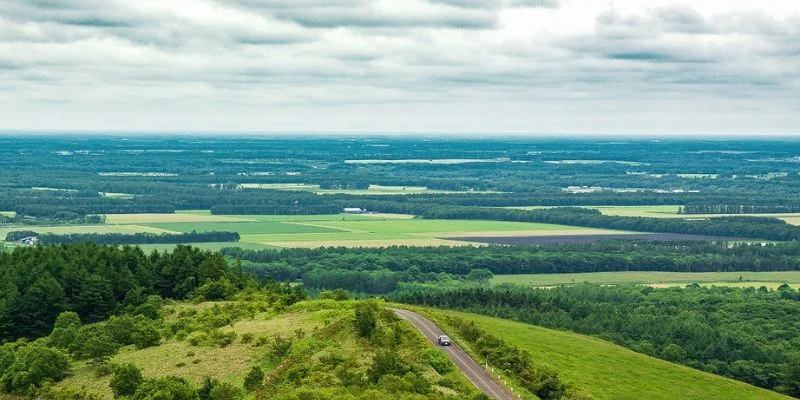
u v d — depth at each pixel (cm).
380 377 15475
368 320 18000
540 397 16300
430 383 15238
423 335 18350
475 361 17188
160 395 15912
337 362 16550
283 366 16762
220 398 15738
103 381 18450
